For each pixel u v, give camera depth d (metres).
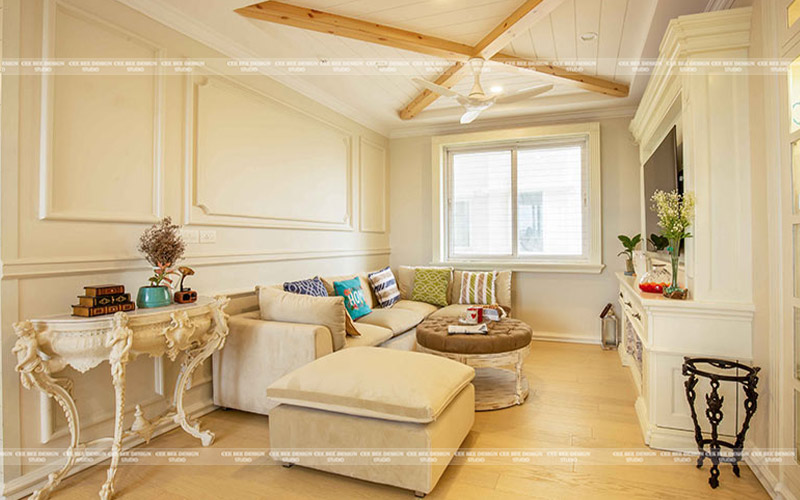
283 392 2.04
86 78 2.14
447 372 2.13
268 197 3.37
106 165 2.23
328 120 4.18
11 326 1.84
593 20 2.76
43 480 1.94
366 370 2.04
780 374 1.85
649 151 3.87
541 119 4.79
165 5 2.47
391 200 5.51
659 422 2.24
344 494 1.85
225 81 2.98
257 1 2.43
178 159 2.63
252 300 3.17
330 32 2.74
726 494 1.82
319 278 3.63
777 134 1.86
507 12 2.66
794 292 1.76
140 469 2.07
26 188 1.90
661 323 2.25
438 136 5.21
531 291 4.83
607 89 3.91
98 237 2.19
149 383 2.46
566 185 4.81
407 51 3.24
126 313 1.93
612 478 1.94
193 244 2.73
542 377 3.40
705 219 2.17
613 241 4.52
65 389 1.91
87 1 2.13
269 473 2.03
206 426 2.57
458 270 4.99
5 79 1.83
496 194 5.12
